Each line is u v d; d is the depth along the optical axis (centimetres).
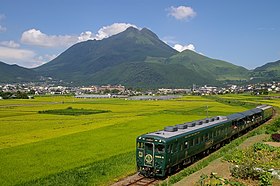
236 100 14350
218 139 4081
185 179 2478
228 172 2719
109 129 5884
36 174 2845
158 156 2745
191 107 11381
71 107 11594
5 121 7444
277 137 4350
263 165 2845
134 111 9994
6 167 3106
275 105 11575
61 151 3881
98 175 2758
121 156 3544
